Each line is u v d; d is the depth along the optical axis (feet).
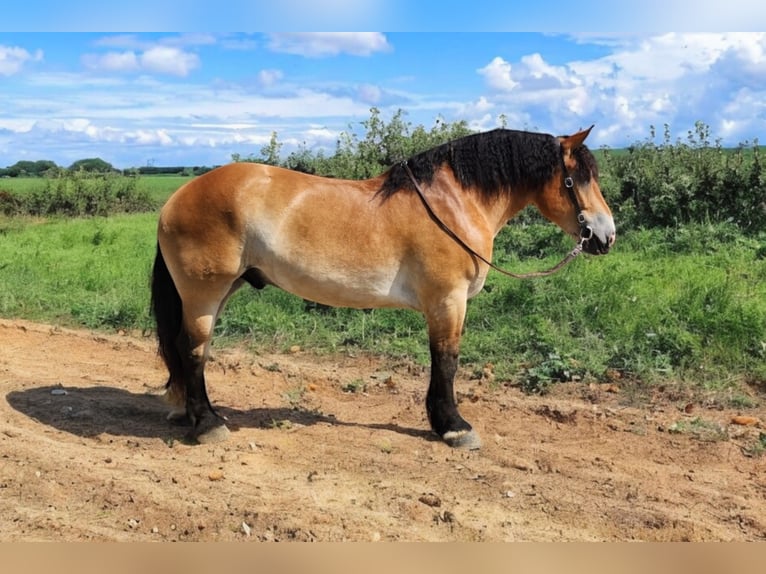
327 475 14.44
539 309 25.41
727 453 15.75
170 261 15.62
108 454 15.35
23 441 15.65
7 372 21.57
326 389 20.89
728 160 41.60
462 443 15.94
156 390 20.49
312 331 26.07
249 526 12.15
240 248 15.25
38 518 12.17
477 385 20.81
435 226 15.14
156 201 100.58
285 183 15.37
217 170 15.69
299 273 15.25
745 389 19.86
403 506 12.90
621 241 39.11
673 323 23.16
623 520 12.60
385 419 18.38
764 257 33.19
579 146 15.94
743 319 21.80
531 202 16.69
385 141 47.29
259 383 21.31
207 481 13.96
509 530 12.23
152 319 28.12
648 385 20.20
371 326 25.71
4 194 87.35
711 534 12.12
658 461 15.58
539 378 20.24
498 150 15.88
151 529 12.09
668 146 46.14
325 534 11.85
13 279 34.47
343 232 15.07
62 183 90.17
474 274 15.62
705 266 31.27
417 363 22.82
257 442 16.24
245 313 27.25
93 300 31.04
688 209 41.73
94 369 22.67
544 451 15.90
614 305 24.89
